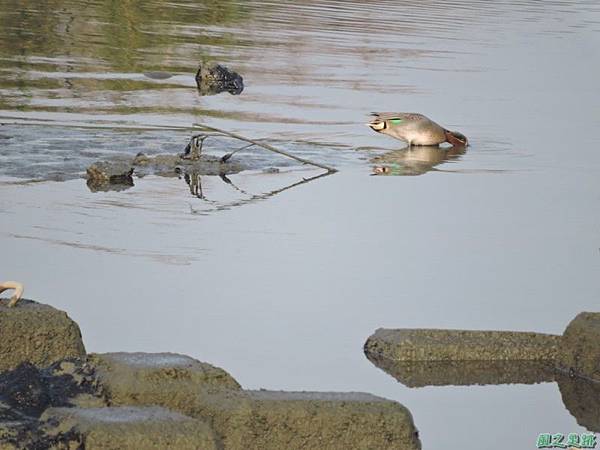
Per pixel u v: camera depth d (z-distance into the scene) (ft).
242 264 46.60
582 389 37.60
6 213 51.49
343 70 92.02
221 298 42.88
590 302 44.65
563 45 110.83
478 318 42.47
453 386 37.29
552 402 36.55
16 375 32.17
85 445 28.99
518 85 89.76
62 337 35.01
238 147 65.62
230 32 106.83
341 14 122.93
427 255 49.21
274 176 60.80
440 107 80.07
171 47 97.76
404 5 133.39
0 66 84.84
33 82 79.92
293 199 56.44
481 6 136.46
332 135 70.13
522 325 41.96
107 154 62.08
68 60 89.15
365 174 62.18
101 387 32.22
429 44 107.04
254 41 103.19
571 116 79.41
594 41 114.21
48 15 108.37
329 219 53.47
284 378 36.65
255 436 31.07
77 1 117.80
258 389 34.86
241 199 55.98
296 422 31.22
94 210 52.70
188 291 43.39
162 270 45.39
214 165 61.87
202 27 108.68
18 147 62.13
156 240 48.96
